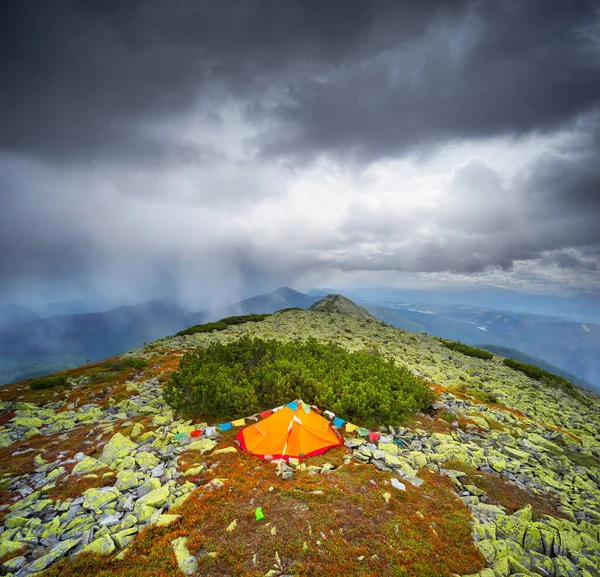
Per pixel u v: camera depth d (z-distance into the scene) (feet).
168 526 27.20
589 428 79.92
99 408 66.74
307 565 23.29
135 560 23.90
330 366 73.26
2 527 28.68
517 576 24.63
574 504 38.78
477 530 29.81
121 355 129.70
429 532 28.14
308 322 201.36
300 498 30.94
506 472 44.55
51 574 22.80
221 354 78.59
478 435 58.18
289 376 60.13
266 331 171.22
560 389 130.00
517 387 116.37
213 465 37.99
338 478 35.35
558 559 27.09
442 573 23.95
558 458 52.70
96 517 29.48
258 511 28.27
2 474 39.70
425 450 47.19
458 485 38.58
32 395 79.10
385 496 32.30
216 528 26.96
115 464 39.45
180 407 56.39
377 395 56.70
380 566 23.77
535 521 33.04
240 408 52.80
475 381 112.68
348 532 26.91
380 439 47.14
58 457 43.98
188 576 22.33
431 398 66.64
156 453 42.09
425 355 141.18
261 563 23.44
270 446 41.37
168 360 109.50
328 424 47.67
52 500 32.42
